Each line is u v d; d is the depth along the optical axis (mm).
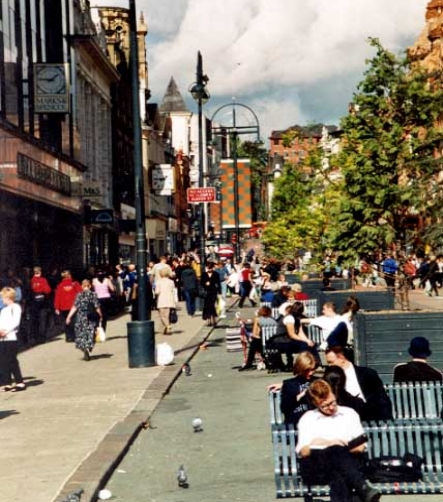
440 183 18172
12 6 30219
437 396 10289
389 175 18938
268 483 9781
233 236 73125
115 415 14141
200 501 9117
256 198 118500
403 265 19188
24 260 30719
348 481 7961
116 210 62875
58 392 16969
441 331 16047
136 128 21391
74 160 41281
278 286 32156
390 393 10320
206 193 40750
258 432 12852
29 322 27469
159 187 75500
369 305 23703
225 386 17922
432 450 8906
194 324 33656
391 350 16125
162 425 13719
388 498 8883
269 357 19719
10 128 28438
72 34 44500
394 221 19062
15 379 17469
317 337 20875
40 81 32906
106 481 10109
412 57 19422
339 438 8125
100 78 55375
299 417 9180
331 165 30234
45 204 34156
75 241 41406
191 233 121125
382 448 8992
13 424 13594
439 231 17969
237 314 30500
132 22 21203
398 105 19172
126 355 23500
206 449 11836
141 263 20984
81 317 22516
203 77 40188
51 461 10805
